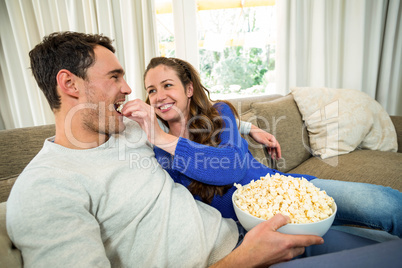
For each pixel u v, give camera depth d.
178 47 2.13
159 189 0.75
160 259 0.64
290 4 2.04
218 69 2.32
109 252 0.65
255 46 2.27
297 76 2.21
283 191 0.68
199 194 0.87
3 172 0.82
